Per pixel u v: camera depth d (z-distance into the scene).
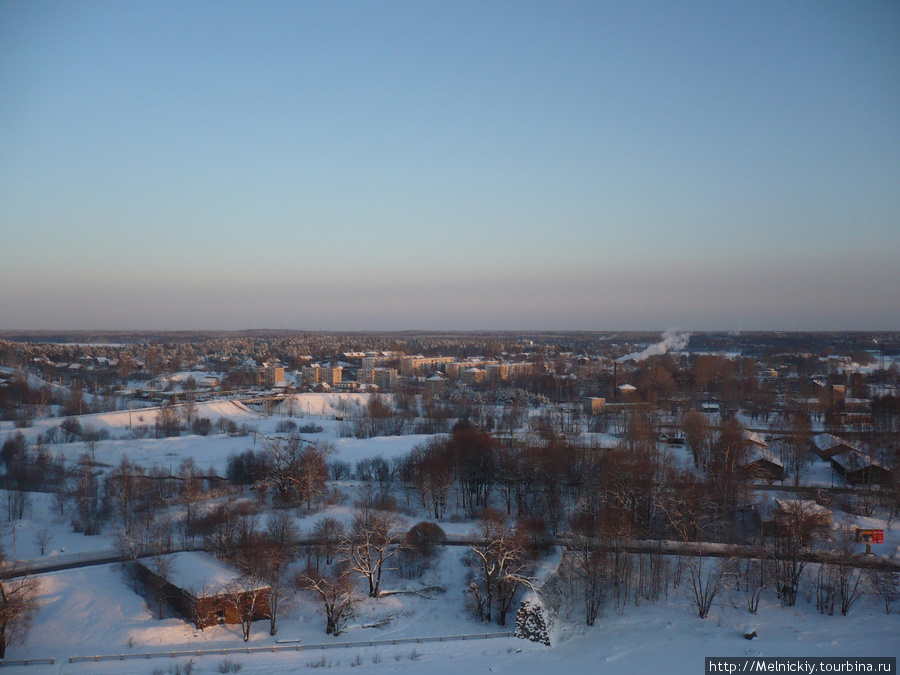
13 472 156.38
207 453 185.62
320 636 91.69
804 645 88.00
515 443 178.50
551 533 124.31
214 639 89.81
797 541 108.69
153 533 121.44
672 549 115.56
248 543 107.12
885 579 100.00
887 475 151.25
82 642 87.50
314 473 146.00
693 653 86.19
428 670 80.12
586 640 91.19
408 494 150.50
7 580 96.69
